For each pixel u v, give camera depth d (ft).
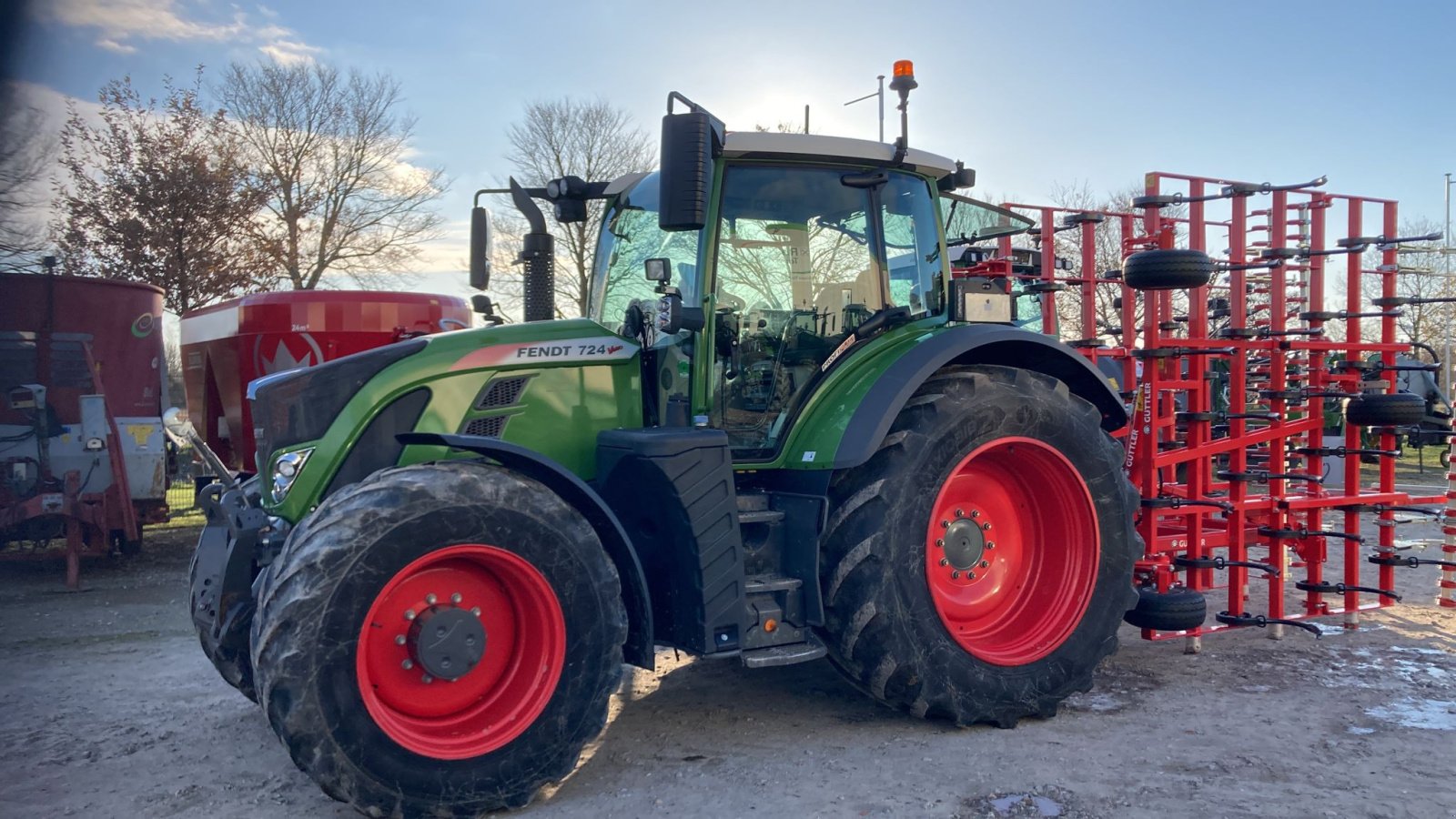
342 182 74.23
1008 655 14.15
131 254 55.26
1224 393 24.67
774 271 14.30
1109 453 15.10
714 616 12.32
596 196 16.22
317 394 12.67
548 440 13.41
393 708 11.02
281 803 11.53
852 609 13.20
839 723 14.29
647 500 12.61
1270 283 19.44
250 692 14.17
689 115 11.93
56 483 27.86
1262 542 20.06
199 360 25.63
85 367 30.60
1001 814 10.91
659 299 13.89
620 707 15.12
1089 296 19.89
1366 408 19.15
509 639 11.71
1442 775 11.84
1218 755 12.61
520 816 11.07
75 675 17.52
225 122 60.95
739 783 11.96
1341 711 14.39
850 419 13.46
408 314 24.11
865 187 14.79
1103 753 12.82
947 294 15.72
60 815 11.18
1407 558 20.11
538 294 16.08
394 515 10.61
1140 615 17.16
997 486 15.14
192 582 14.17
